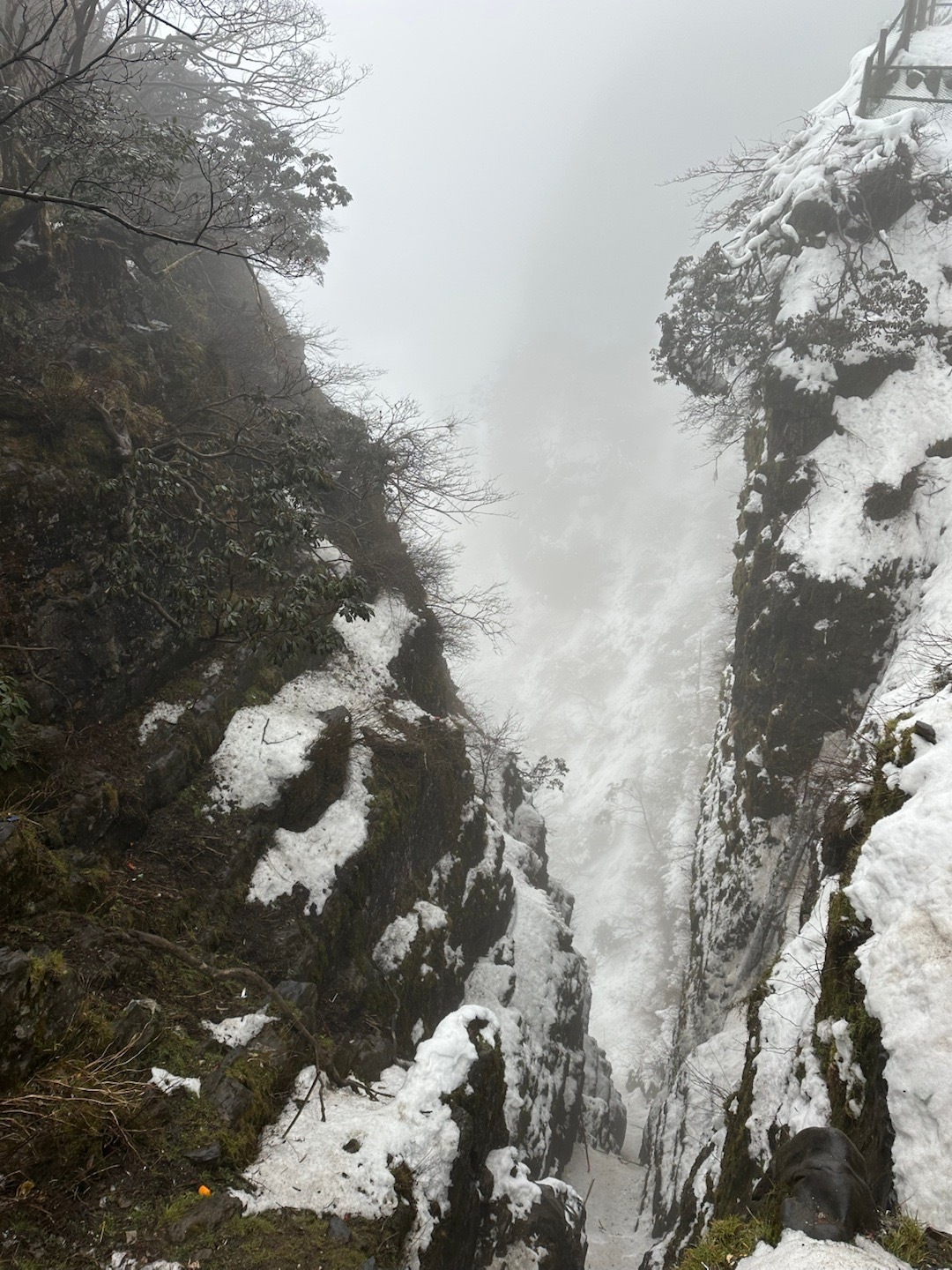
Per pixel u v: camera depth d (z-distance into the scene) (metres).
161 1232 5.98
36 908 7.55
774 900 17.31
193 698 11.23
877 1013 6.79
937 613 15.47
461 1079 8.10
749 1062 10.10
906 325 18.08
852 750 13.70
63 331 11.96
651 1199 16.81
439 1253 6.96
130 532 9.92
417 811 13.28
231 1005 8.34
